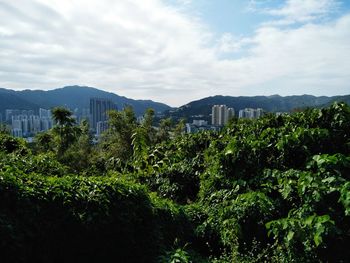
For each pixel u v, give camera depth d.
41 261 4.77
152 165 10.39
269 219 6.30
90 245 5.25
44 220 4.83
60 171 8.03
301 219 5.30
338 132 8.02
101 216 5.32
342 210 5.56
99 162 12.05
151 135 28.06
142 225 6.06
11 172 5.21
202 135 12.26
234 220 6.27
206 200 7.91
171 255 5.54
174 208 6.91
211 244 6.77
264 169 7.32
